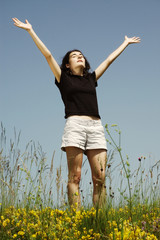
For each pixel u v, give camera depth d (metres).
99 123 3.26
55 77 3.43
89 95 3.30
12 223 2.27
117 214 2.60
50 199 2.54
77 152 3.07
